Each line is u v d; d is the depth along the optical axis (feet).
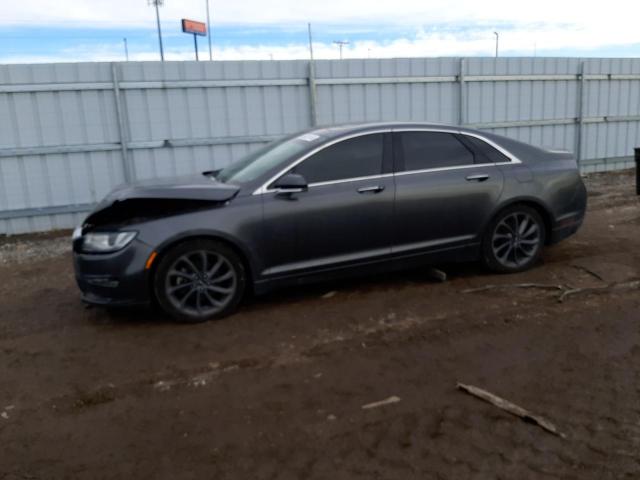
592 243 22.84
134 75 29.53
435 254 17.92
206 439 10.39
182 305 15.65
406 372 12.62
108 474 9.50
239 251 15.85
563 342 13.85
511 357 13.17
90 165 29.78
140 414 11.32
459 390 11.78
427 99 35.55
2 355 14.40
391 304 16.72
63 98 28.78
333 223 16.46
